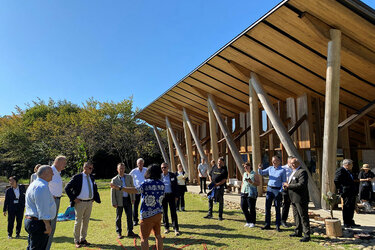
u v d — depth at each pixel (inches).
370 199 334.3
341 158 447.2
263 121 559.8
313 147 433.7
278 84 442.6
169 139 910.4
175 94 631.8
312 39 306.8
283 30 310.5
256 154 434.0
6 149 1252.5
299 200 222.5
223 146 693.3
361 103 419.8
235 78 472.1
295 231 233.3
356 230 237.5
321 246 205.2
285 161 475.2
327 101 295.3
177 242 227.0
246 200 275.1
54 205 162.2
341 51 310.5
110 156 1250.6
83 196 226.5
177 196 258.1
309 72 380.8
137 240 239.1
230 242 221.8
